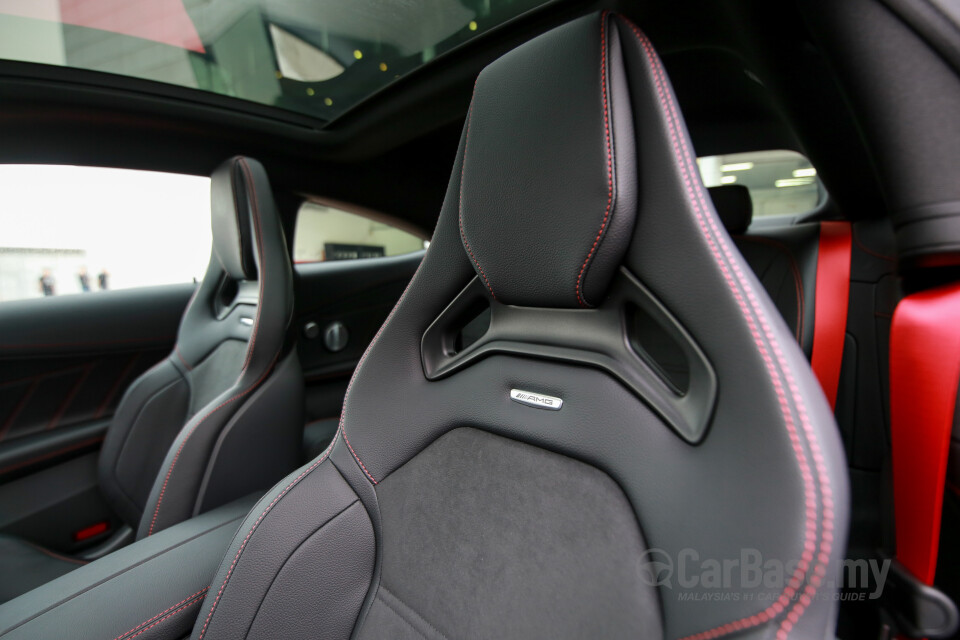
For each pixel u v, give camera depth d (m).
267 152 1.91
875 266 1.26
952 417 0.58
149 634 0.69
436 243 0.66
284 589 0.65
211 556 0.83
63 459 1.49
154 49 1.46
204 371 1.42
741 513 0.39
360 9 1.44
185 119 1.69
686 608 0.42
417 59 1.66
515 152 0.55
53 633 0.66
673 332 0.46
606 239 0.48
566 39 0.50
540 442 0.55
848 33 0.61
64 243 1.59
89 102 1.53
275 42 1.53
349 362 2.25
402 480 0.66
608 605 0.46
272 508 0.70
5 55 1.37
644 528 0.46
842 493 0.37
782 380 0.39
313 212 2.12
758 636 0.37
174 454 1.13
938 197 0.58
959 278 0.60
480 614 0.54
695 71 1.56
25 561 1.21
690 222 0.45
